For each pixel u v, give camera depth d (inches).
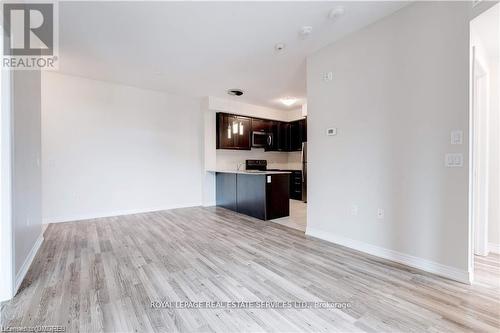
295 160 294.4
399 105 96.5
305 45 122.5
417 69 91.0
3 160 72.8
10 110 74.8
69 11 91.4
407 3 91.6
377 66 103.0
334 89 120.3
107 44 119.3
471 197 81.3
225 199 216.2
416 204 92.6
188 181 221.6
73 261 100.0
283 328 60.5
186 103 219.1
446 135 84.4
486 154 103.8
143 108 195.5
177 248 115.8
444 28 83.9
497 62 104.0
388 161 100.5
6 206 72.9
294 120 277.9
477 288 78.2
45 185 157.5
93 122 173.3
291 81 176.6
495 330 59.2
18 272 80.7
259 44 120.6
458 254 82.6
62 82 161.6
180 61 140.9
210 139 226.4
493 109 105.7
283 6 90.7
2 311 66.7
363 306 69.3
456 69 81.5
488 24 80.1
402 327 60.5
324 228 128.3
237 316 65.1
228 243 123.0
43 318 63.7
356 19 100.9
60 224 157.2
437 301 71.4
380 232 104.1
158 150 203.8
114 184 182.9
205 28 105.5
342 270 92.0
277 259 102.7
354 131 112.3
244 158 263.1
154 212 197.2
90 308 68.1
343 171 117.7
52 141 158.9
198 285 81.0
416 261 93.1
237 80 174.1
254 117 252.2
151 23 100.9
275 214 177.9
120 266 95.4
